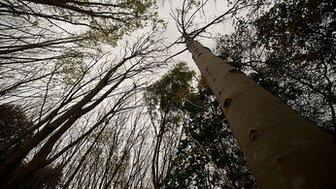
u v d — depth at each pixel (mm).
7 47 4047
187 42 5434
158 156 7156
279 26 5629
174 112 8984
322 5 4961
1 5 3920
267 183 798
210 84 2133
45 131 2918
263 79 5828
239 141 1120
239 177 5270
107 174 6688
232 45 6539
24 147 2689
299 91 5586
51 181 5379
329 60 5301
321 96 5586
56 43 4559
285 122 926
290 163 750
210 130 6090
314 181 663
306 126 868
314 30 5262
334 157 697
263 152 884
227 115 1367
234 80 1578
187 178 5570
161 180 6719
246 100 1244
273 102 1104
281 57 5941
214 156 5527
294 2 5281
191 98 6918
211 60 2744
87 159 6934
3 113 5273
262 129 973
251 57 6379
